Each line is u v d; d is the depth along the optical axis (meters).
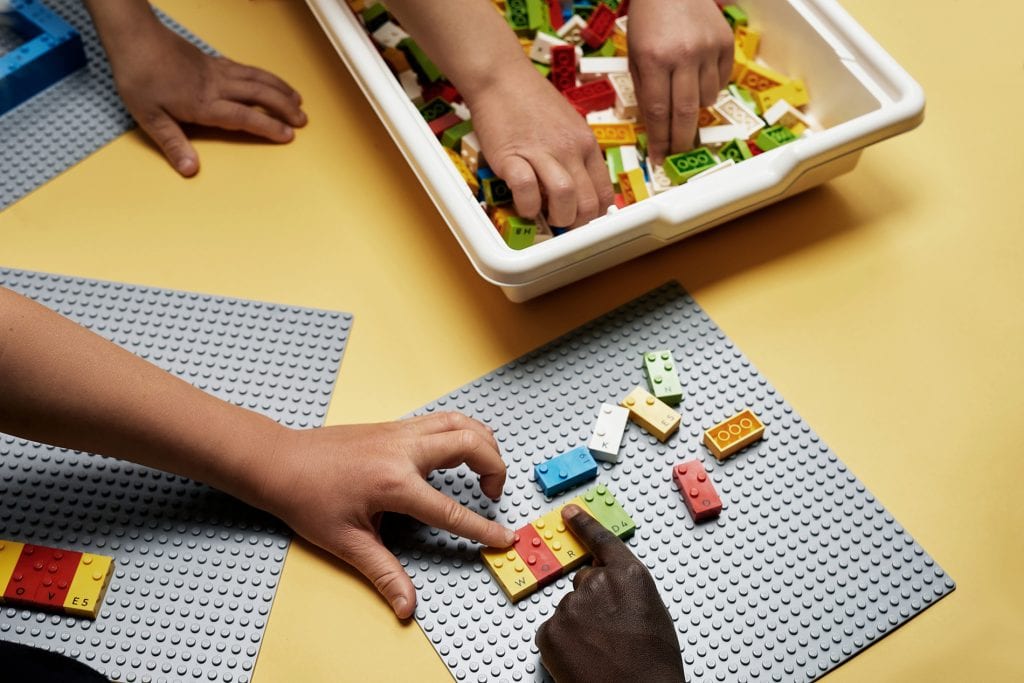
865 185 1.21
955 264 1.15
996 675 0.91
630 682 0.83
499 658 0.92
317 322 1.11
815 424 1.04
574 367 1.08
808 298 1.13
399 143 1.08
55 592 0.93
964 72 1.31
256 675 0.91
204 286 1.13
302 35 1.34
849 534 0.98
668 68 1.11
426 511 0.92
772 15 1.23
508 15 1.27
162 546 0.97
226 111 1.21
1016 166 1.22
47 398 0.85
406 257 1.16
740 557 0.97
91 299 1.12
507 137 1.06
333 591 0.96
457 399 1.06
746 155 1.16
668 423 1.02
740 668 0.91
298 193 1.21
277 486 0.92
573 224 1.08
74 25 1.33
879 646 0.93
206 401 0.92
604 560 0.90
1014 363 1.08
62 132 1.24
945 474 1.01
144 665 0.92
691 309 1.12
